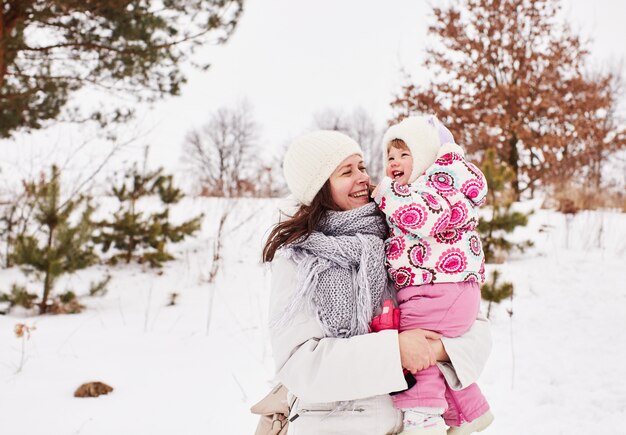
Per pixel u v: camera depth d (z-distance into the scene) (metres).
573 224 9.25
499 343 4.83
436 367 1.76
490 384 4.02
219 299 6.42
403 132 2.15
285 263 1.82
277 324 1.73
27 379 3.95
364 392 1.62
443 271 1.86
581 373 4.09
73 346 4.74
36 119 8.65
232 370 4.22
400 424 1.74
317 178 1.85
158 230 7.91
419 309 1.83
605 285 6.23
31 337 5.00
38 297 6.16
